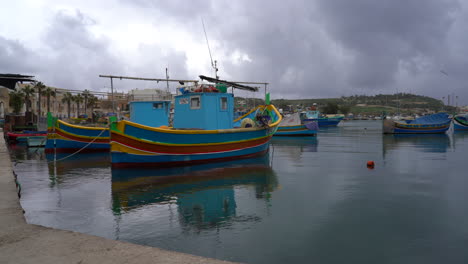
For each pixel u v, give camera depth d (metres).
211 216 8.14
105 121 41.81
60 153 22.03
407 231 7.17
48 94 53.47
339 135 42.88
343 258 5.88
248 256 5.91
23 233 4.54
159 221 7.75
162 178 12.84
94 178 12.96
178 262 3.51
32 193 10.45
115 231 7.06
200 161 15.85
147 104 19.55
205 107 16.48
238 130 16.81
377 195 10.24
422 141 31.95
